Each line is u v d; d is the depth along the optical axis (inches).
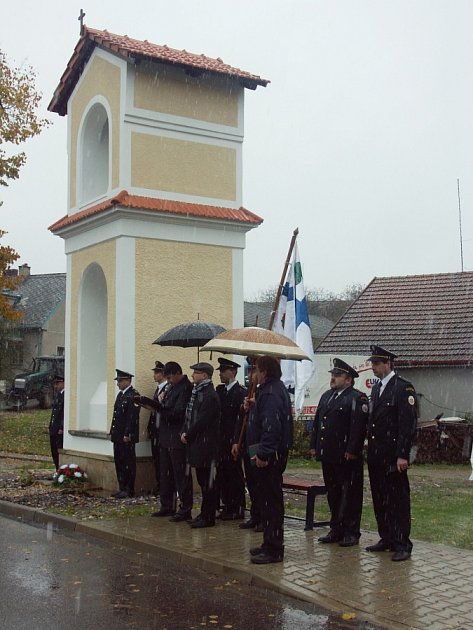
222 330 430.3
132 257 470.6
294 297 514.9
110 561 322.0
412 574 285.1
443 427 736.3
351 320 1002.1
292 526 377.4
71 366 530.0
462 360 849.5
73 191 541.0
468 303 949.2
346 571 289.7
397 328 951.6
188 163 500.7
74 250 528.4
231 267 505.7
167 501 401.4
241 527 371.2
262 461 301.4
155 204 475.8
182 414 390.3
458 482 571.2
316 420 349.1
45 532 381.1
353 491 335.0
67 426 527.5
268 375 317.4
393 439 312.7
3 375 1498.5
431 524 386.0
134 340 467.5
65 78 545.6
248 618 246.1
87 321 529.0
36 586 282.8
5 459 693.9
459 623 232.2
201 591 277.1
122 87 482.6
